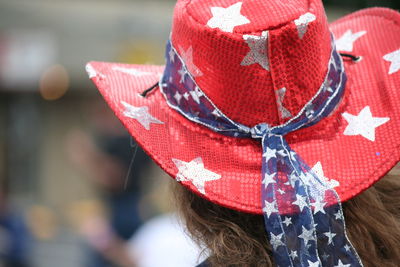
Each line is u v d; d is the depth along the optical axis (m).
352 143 5.58
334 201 5.29
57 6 29.44
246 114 5.54
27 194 39.00
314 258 5.27
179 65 5.82
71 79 31.19
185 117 5.81
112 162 15.12
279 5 5.41
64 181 40.94
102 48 28.55
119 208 14.99
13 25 28.62
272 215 5.30
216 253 5.52
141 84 6.30
